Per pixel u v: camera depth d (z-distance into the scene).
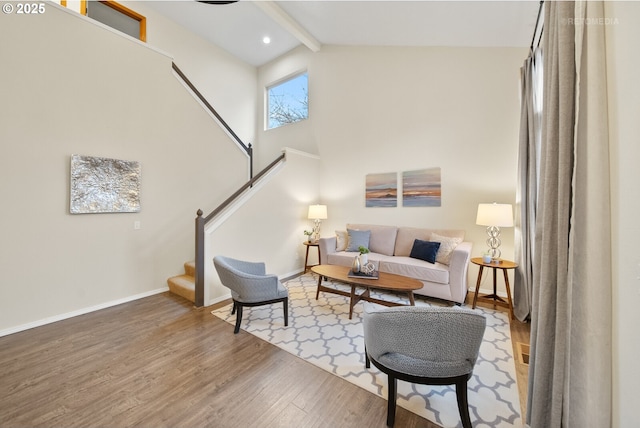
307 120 5.76
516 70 3.69
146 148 3.78
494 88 3.82
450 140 4.15
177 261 4.17
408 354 1.51
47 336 2.59
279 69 6.36
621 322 0.96
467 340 1.45
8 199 2.67
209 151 4.64
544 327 1.35
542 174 1.54
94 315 3.10
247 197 4.08
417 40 4.25
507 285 2.97
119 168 3.46
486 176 3.87
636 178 0.89
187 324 2.86
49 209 2.93
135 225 3.67
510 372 2.07
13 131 2.70
